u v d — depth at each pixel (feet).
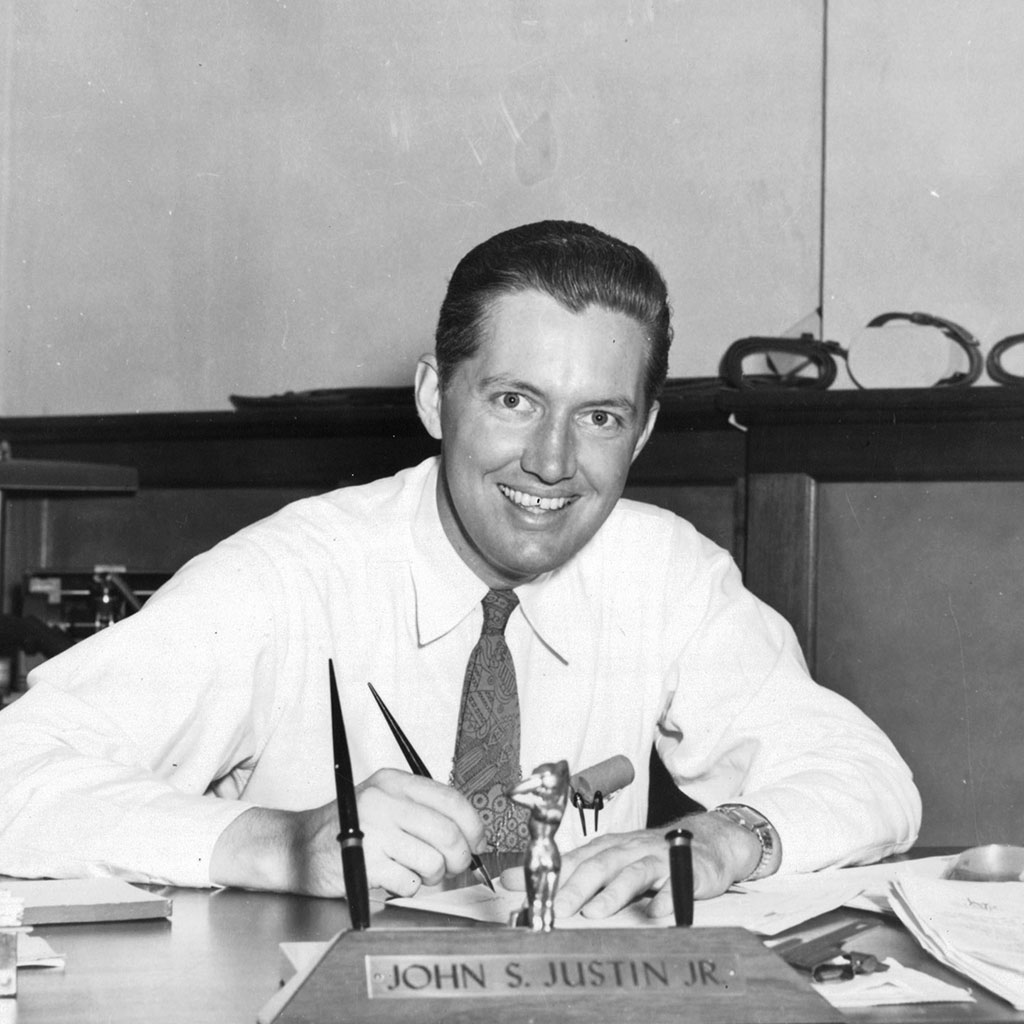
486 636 6.18
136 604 12.43
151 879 4.56
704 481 10.89
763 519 10.39
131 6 15.17
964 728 9.96
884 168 12.60
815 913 4.08
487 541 5.69
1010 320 12.25
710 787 6.36
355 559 6.27
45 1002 3.23
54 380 15.20
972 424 9.92
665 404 10.77
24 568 13.20
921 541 10.07
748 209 13.02
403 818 4.20
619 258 5.43
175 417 12.50
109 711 5.43
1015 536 9.87
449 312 5.57
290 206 14.57
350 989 2.69
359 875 3.28
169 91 15.02
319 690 6.17
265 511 12.57
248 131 14.75
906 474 10.08
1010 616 9.88
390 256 14.25
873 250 12.59
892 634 10.13
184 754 5.68
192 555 12.79
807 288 12.81
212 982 3.41
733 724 6.30
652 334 5.51
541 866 3.08
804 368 11.74
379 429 12.11
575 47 13.69
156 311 14.94
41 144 15.35
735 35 13.15
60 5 15.42
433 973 2.72
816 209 12.84
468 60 14.06
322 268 14.46
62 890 4.29
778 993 2.77
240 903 4.32
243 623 5.87
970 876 4.57
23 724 5.22
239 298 14.69
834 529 10.27
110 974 3.49
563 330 5.33
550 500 5.57
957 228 12.41
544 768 3.09
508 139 13.89
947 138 12.47
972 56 12.44
